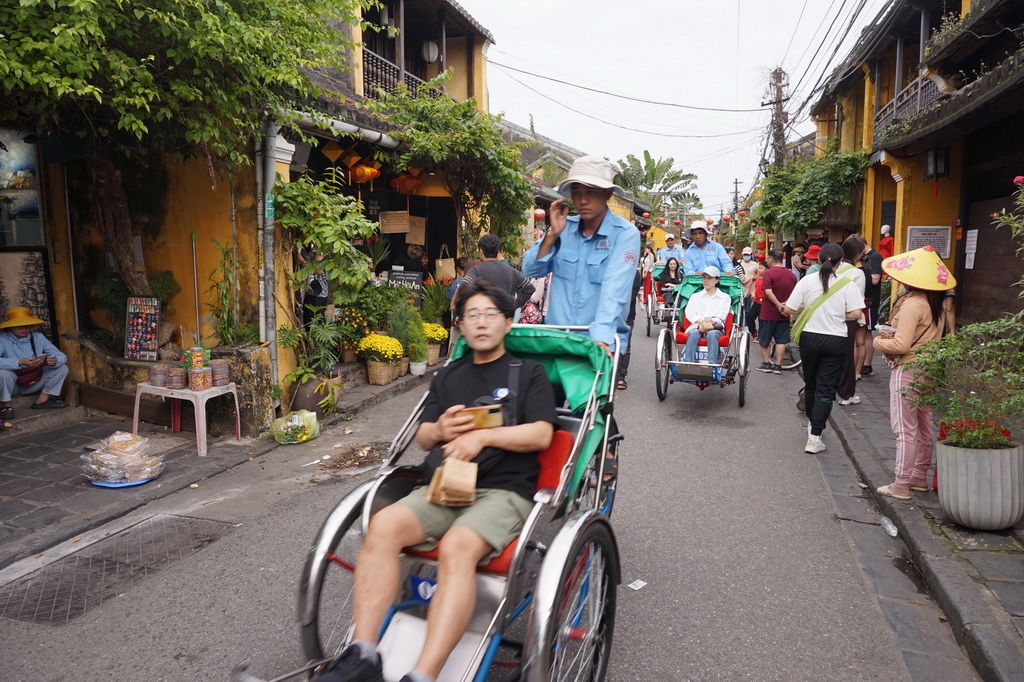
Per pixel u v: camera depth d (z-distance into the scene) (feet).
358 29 36.17
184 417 21.79
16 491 16.65
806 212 56.18
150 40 16.43
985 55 35.12
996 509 13.16
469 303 9.00
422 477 9.53
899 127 38.09
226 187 21.94
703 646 10.47
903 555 13.53
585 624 9.23
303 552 13.65
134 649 10.43
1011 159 32.76
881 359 36.01
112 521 15.23
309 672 8.16
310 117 22.24
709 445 21.21
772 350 40.19
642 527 14.97
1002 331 12.99
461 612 7.15
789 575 12.77
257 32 17.43
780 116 77.15
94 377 23.30
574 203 11.84
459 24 47.52
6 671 9.91
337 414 23.72
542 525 8.85
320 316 24.07
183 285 22.97
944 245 40.60
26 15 13.30
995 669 9.18
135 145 21.16
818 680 9.62
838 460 19.65
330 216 22.17
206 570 12.92
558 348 10.46
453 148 31.40
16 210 22.57
